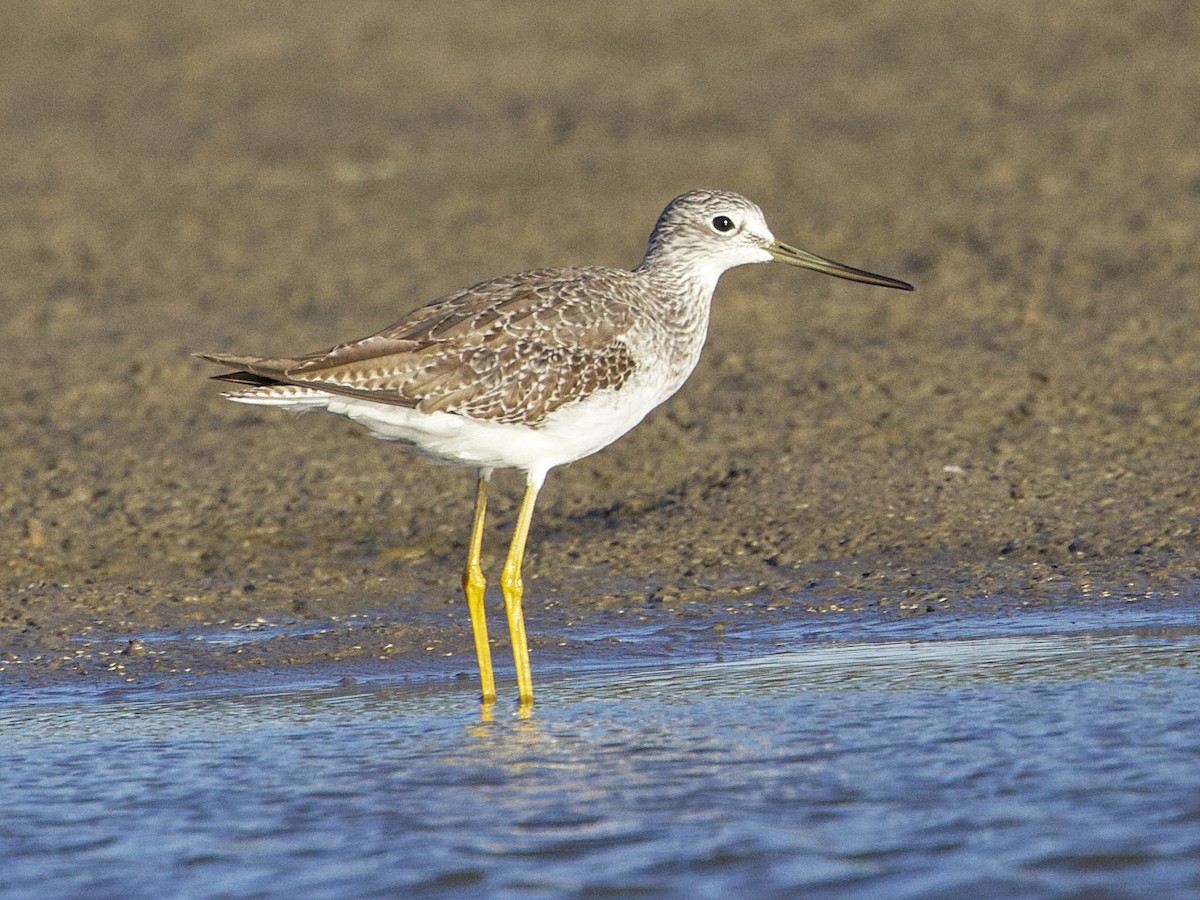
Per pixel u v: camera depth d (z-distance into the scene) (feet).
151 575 44.57
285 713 33.91
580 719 32.40
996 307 68.28
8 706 35.32
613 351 35.68
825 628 38.83
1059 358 60.59
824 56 117.19
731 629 39.19
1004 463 49.96
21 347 69.21
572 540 46.24
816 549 44.55
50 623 41.09
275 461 53.57
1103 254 74.59
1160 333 62.75
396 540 47.06
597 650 38.14
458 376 34.35
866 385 58.65
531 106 110.93
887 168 92.94
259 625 40.83
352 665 37.88
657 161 97.19
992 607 39.55
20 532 47.70
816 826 26.14
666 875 24.52
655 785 28.25
